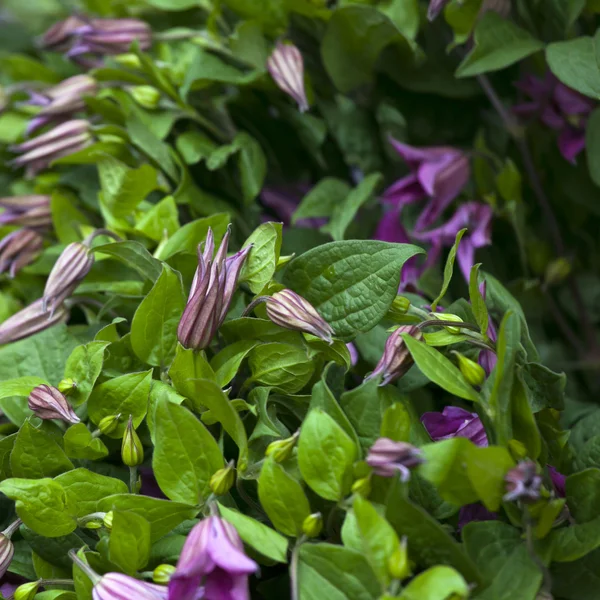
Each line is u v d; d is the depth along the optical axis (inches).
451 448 51.1
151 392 54.4
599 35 56.9
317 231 60.1
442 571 50.5
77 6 72.3
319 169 63.5
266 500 51.9
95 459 55.1
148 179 58.9
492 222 61.4
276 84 61.2
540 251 61.6
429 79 61.2
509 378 52.1
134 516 51.9
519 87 61.0
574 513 52.7
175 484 52.5
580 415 58.6
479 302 53.7
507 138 62.3
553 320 63.1
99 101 61.3
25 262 61.1
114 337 55.6
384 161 62.9
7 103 65.8
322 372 54.3
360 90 61.9
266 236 54.4
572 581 53.1
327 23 60.3
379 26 59.4
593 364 62.4
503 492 51.6
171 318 54.9
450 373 52.8
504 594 51.7
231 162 61.6
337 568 51.5
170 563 53.0
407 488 52.4
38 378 55.5
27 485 53.2
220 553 50.7
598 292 63.1
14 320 57.1
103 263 58.4
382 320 55.6
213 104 61.8
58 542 53.9
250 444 53.6
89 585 52.4
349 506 51.9
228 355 54.4
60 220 60.6
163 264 54.6
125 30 62.4
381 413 52.5
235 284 53.7
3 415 57.2
